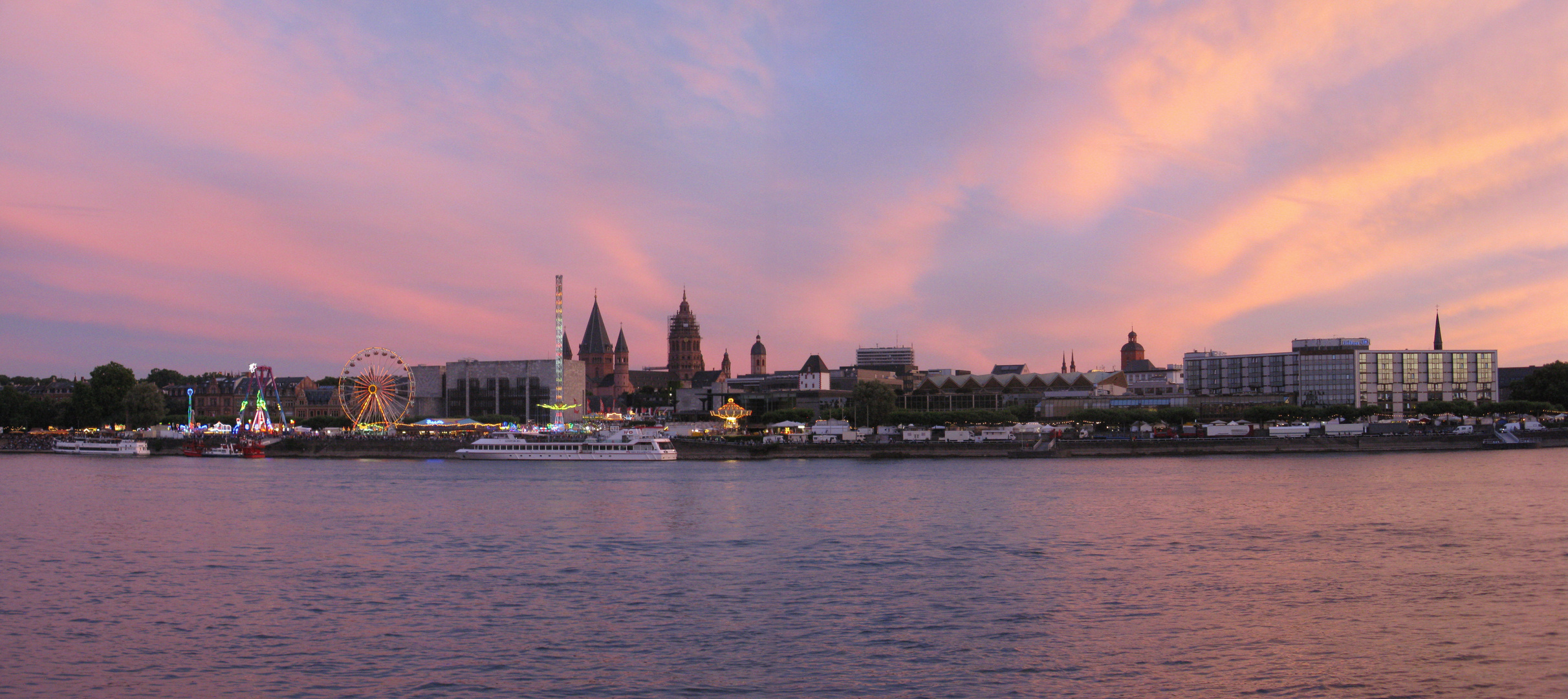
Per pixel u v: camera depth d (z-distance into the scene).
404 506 169.12
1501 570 112.31
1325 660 80.69
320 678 77.31
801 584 106.25
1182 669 78.81
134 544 130.88
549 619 92.69
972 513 157.12
